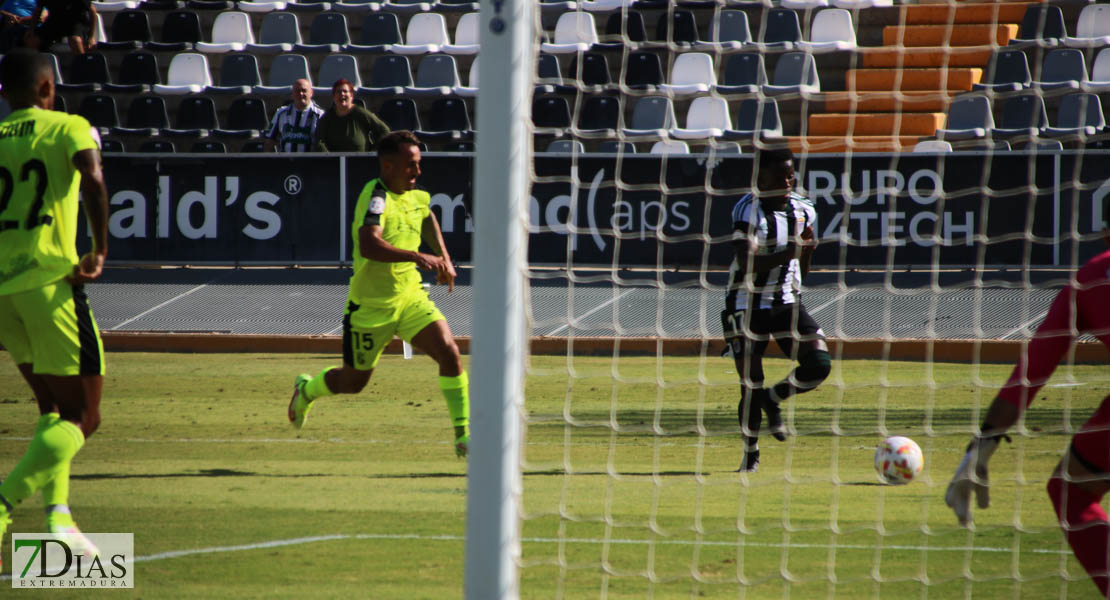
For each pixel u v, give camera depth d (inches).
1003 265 1838.1
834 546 684.1
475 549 457.4
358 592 583.5
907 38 2487.7
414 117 2365.9
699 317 1812.3
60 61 2677.2
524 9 455.2
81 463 961.5
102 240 646.5
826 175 1904.5
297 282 2022.6
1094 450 510.6
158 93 2529.5
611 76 2507.4
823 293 1857.8
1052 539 711.7
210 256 2043.6
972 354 1637.6
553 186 1956.2
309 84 2042.3
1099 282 501.7
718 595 586.9
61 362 639.1
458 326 1817.2
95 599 572.7
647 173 1940.2
